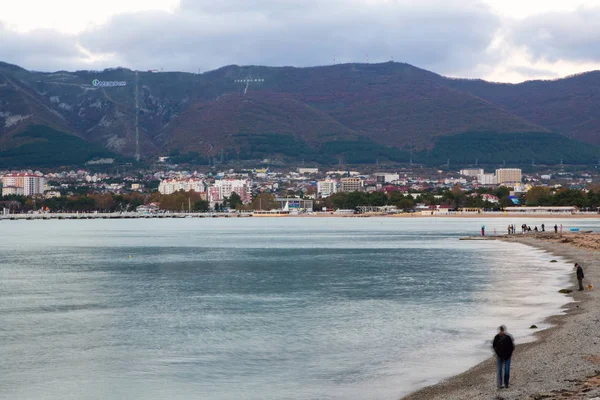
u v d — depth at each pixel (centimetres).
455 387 4806
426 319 7606
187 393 5141
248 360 6028
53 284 11494
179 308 8838
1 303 9375
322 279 11750
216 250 19275
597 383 4369
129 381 5475
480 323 7219
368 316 7931
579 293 8800
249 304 9075
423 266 13625
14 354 6359
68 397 5100
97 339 6962
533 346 5691
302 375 5500
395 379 5234
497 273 11812
